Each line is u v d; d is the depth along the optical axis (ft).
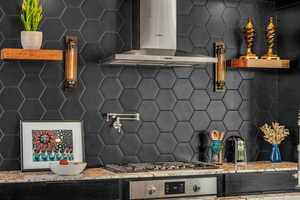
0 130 11.55
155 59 11.23
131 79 12.76
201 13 13.56
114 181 10.44
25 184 9.86
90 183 10.26
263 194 11.90
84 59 12.34
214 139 12.95
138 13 12.10
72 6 12.24
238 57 13.93
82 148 12.04
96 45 12.44
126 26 12.71
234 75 13.88
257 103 14.12
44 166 11.55
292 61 13.71
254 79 14.11
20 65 11.76
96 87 12.43
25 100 11.77
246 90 14.01
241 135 13.91
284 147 14.01
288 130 13.82
